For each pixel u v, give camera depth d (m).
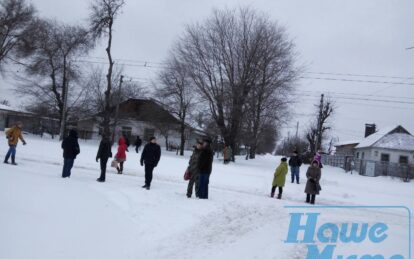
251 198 15.11
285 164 16.81
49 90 51.22
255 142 44.16
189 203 12.04
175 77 44.19
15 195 9.39
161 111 50.16
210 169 13.51
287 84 39.41
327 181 27.00
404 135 59.41
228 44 39.03
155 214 10.20
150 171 14.16
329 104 64.62
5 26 48.28
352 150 78.06
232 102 38.34
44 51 49.56
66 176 14.16
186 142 55.12
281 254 7.90
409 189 29.16
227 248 7.89
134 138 52.66
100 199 10.92
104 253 7.04
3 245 6.39
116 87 52.88
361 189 25.08
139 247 7.60
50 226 7.71
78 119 52.41
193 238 8.38
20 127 16.41
